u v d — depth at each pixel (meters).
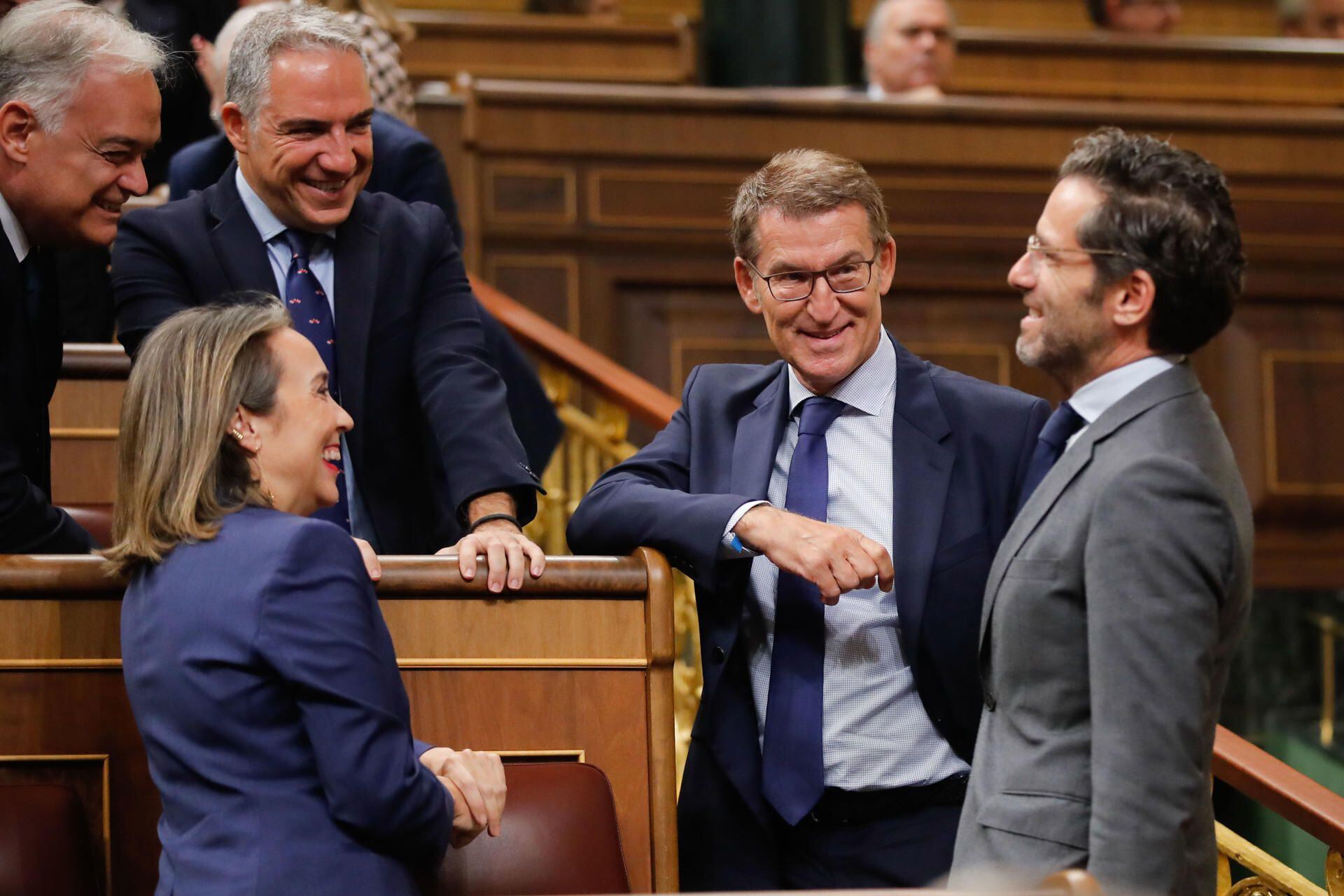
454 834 7.13
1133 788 6.23
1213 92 23.28
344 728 6.50
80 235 8.89
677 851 8.38
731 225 8.74
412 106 13.41
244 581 6.64
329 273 9.59
